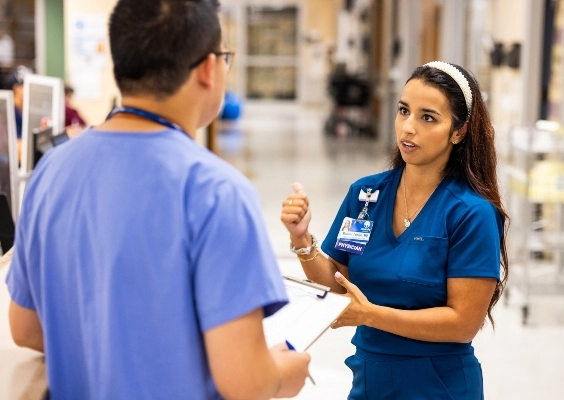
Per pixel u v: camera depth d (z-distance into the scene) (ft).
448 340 6.33
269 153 39.29
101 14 23.24
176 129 4.32
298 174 32.76
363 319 6.10
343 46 62.13
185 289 4.09
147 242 4.09
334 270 7.06
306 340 5.11
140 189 4.13
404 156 6.53
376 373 6.73
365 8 53.16
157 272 4.09
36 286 4.56
